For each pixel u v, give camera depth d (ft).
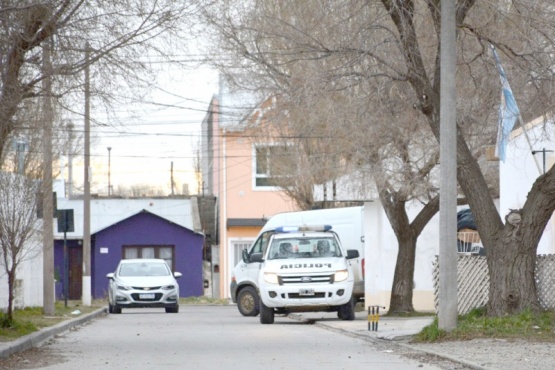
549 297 137.08
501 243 134.00
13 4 107.14
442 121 127.03
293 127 198.70
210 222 421.18
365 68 143.54
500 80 147.33
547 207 132.67
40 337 140.05
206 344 132.67
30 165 140.97
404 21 131.03
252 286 217.77
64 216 251.19
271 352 118.21
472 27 133.18
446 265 128.36
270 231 236.43
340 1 133.90
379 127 174.40
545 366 95.14
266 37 167.63
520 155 176.35
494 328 127.13
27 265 207.62
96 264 385.70
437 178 197.88
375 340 136.98
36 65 114.42
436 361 105.29
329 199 217.36
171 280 254.27
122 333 159.12
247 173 377.71
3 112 109.81
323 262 182.70
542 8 127.95
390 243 232.32
